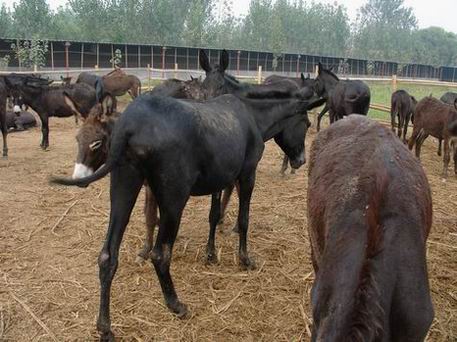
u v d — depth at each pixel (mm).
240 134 4344
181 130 3621
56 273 4824
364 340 1735
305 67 48000
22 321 4016
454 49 99250
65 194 7328
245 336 3924
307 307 4348
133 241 5613
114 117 4312
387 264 1992
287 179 8719
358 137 2916
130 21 51031
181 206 3777
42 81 10805
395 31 93188
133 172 3514
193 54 39062
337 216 2309
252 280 4820
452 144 9789
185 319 4129
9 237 5648
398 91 12523
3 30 43375
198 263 5137
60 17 55594
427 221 2461
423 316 2035
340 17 74625
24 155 10008
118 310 4215
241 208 4922
